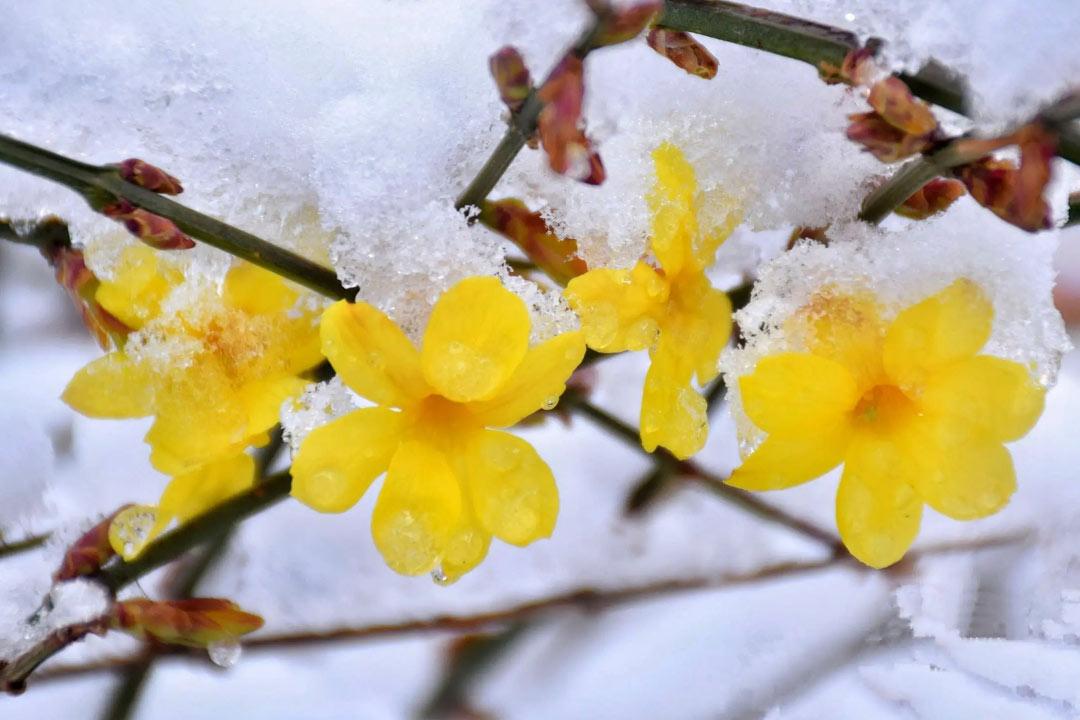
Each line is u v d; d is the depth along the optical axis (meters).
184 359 0.29
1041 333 0.29
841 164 0.30
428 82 0.30
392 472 0.29
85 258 0.30
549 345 0.29
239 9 0.30
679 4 0.29
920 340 0.29
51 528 0.34
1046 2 0.28
